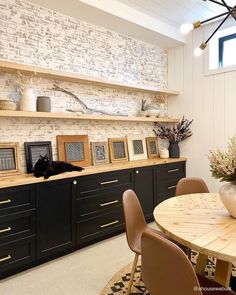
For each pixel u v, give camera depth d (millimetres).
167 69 4418
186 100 4164
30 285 2178
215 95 3807
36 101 2738
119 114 3619
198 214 1787
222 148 3744
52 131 3041
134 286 2145
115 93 3701
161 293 1210
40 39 2889
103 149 3482
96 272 2371
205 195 2311
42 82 2934
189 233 1453
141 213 2209
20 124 2775
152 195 3611
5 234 2230
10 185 2229
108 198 3049
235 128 3605
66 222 2656
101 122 3535
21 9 2740
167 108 4422
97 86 3475
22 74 2709
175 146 4137
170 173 3891
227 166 1649
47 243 2510
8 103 2455
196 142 4059
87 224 2846
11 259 2275
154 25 3592
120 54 3703
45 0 2750
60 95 3100
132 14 3297
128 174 3291
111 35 3584
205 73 3896
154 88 3855
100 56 3463
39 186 2436
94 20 3250
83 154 3234
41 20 2893
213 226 1563
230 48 3760
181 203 2055
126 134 3854
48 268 2449
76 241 2748
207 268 2393
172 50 4332
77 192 2740
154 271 1224
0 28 2604
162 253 1150
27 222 2367
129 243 1899
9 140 2691
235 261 1192
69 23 3135
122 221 3205
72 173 2672
